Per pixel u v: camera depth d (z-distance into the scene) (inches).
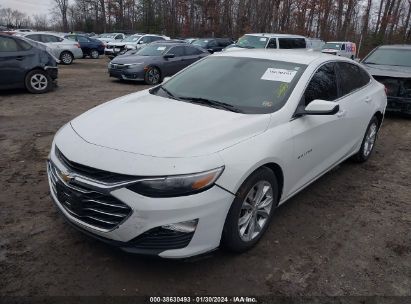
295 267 127.4
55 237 135.6
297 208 168.7
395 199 184.1
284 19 1813.5
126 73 529.0
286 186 145.6
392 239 148.6
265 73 161.5
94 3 2561.5
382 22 1717.5
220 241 121.0
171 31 2075.5
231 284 117.8
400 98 341.1
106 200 109.8
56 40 836.0
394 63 379.9
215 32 1904.5
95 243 133.0
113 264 123.0
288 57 171.8
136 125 127.5
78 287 112.8
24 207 155.7
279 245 139.2
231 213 118.8
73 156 115.5
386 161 239.5
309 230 150.9
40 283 113.7
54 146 131.0
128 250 110.5
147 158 109.6
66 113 324.8
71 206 116.4
